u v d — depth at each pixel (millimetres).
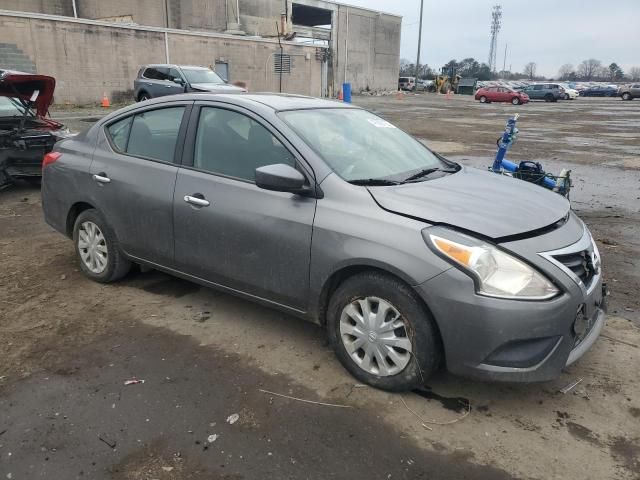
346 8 52219
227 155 3824
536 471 2582
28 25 23969
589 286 3062
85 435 2799
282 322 4082
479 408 3055
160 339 3801
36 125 8789
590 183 9797
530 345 2824
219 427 2869
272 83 35781
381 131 4266
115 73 27328
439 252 2854
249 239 3580
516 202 3365
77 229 4789
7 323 4023
